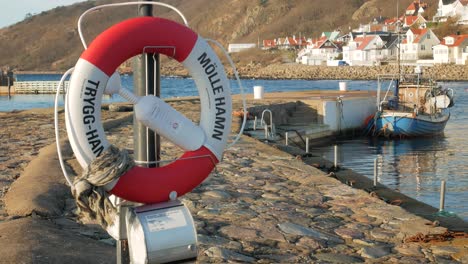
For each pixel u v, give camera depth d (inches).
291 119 1294.3
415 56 4485.7
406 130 1293.1
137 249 192.7
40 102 2471.7
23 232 279.6
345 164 1015.6
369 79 4387.3
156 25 194.1
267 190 423.8
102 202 190.9
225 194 404.2
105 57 188.2
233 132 815.7
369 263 274.5
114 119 888.3
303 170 507.2
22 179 414.3
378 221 345.7
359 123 1378.0
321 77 4820.4
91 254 261.4
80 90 187.0
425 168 959.6
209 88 205.0
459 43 4136.3
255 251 287.3
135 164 201.8
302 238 309.4
